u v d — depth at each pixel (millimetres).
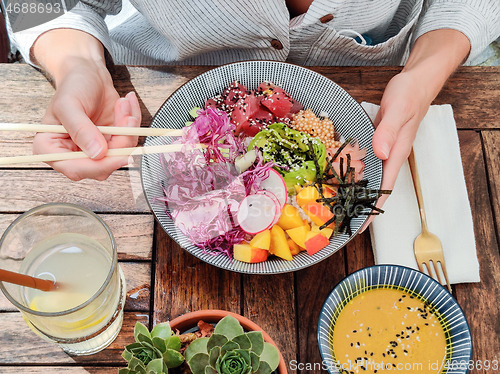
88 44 516
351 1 537
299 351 439
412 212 489
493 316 454
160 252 463
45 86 515
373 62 600
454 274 464
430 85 511
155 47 623
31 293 382
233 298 452
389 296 443
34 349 425
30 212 359
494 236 486
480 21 555
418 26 586
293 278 461
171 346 323
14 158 411
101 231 375
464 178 500
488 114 528
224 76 496
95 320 371
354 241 479
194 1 517
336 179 467
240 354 288
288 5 578
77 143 415
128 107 463
